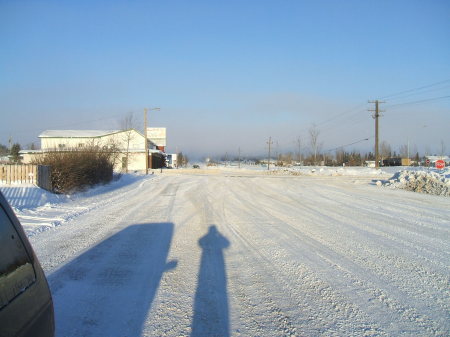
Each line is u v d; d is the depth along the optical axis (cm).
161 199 1739
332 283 586
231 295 533
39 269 261
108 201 1648
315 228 1045
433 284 586
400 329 432
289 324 443
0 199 235
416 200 1848
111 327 429
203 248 800
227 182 2981
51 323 257
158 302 504
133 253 752
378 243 868
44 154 1928
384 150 11375
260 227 1047
